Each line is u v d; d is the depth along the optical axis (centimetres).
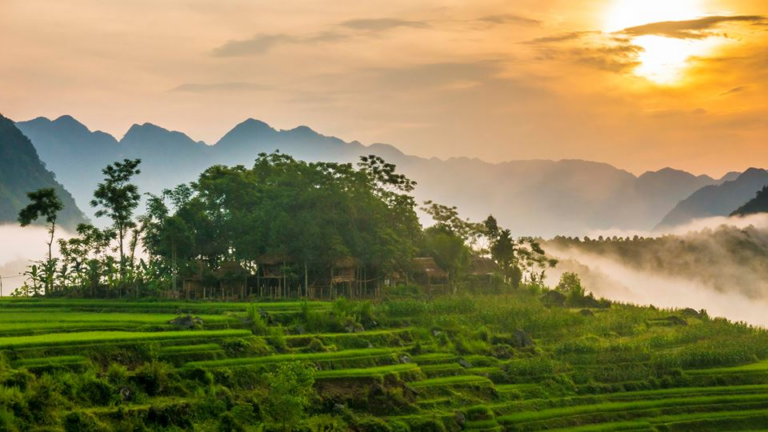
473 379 9681
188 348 8406
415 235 16000
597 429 9006
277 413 7625
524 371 10300
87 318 9688
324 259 13150
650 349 11625
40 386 6862
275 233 13138
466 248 15712
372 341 10369
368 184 15300
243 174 14925
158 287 12644
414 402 8875
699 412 9681
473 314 12475
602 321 13062
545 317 12650
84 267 12950
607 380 10419
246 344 8969
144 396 7381
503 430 8825
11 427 6322
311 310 10731
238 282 13075
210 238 13775
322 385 8594
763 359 11719
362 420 8225
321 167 14662
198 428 7169
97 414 6844
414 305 12100
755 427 9431
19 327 8450
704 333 12600
